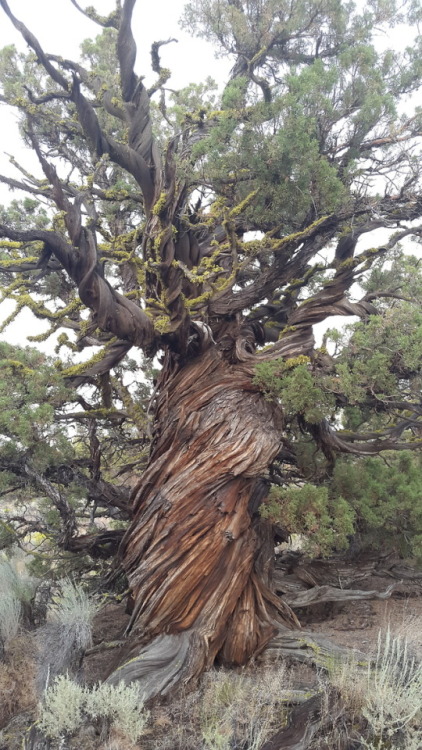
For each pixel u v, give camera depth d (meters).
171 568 8.14
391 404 9.25
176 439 8.91
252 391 9.10
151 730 6.36
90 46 12.23
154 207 8.21
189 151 8.57
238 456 8.31
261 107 7.62
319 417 8.65
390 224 9.03
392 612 10.17
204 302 9.04
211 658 7.76
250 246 8.43
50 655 7.80
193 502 8.28
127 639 8.27
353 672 6.84
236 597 8.20
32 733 6.25
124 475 13.70
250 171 7.94
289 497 8.59
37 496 10.52
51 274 10.99
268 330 10.77
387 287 10.01
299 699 6.68
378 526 9.28
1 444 8.79
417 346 7.63
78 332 10.22
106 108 9.22
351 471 9.69
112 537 10.48
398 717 5.85
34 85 11.38
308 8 9.58
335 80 7.81
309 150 7.48
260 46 9.80
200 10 9.55
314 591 9.53
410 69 9.37
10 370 8.93
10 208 11.19
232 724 6.14
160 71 9.39
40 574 10.77
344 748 5.71
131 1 8.21
